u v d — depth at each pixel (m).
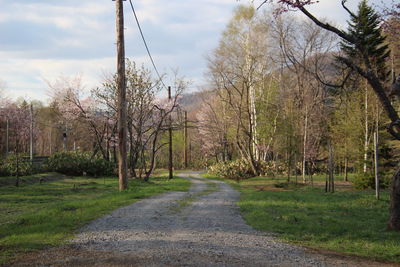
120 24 17.31
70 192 20.03
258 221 10.33
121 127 17.59
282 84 38.88
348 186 24.88
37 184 24.97
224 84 37.25
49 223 9.28
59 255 6.36
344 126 28.44
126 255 6.36
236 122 40.41
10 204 14.80
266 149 39.06
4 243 7.20
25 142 49.59
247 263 6.04
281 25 32.88
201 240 7.70
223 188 24.50
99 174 34.50
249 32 35.81
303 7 9.14
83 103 36.88
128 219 10.23
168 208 12.52
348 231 9.32
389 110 9.47
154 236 8.01
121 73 17.39
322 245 7.83
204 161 66.19
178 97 33.03
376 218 11.26
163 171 57.88
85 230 8.66
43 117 66.25
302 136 30.89
